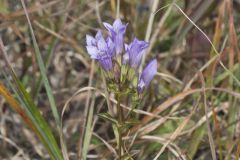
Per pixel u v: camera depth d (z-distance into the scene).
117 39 0.61
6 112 0.88
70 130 0.86
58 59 0.94
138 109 0.80
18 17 0.90
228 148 0.78
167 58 0.89
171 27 0.93
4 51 0.68
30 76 0.93
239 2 0.96
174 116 0.81
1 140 0.85
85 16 0.92
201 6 0.85
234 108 0.80
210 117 0.81
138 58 0.62
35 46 0.68
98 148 0.81
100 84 0.88
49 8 0.96
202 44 0.90
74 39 0.94
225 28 0.84
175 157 0.77
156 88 0.86
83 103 0.89
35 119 0.67
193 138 0.77
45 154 0.85
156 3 0.82
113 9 0.90
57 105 0.89
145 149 0.78
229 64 0.79
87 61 0.91
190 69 0.86
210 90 0.79
